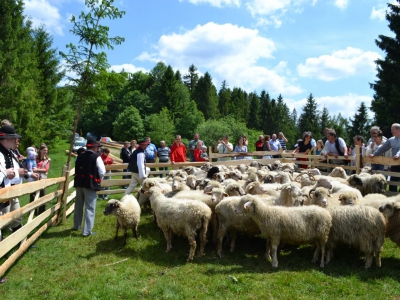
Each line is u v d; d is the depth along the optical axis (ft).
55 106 116.67
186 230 22.84
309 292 17.65
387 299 16.74
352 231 20.63
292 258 22.56
